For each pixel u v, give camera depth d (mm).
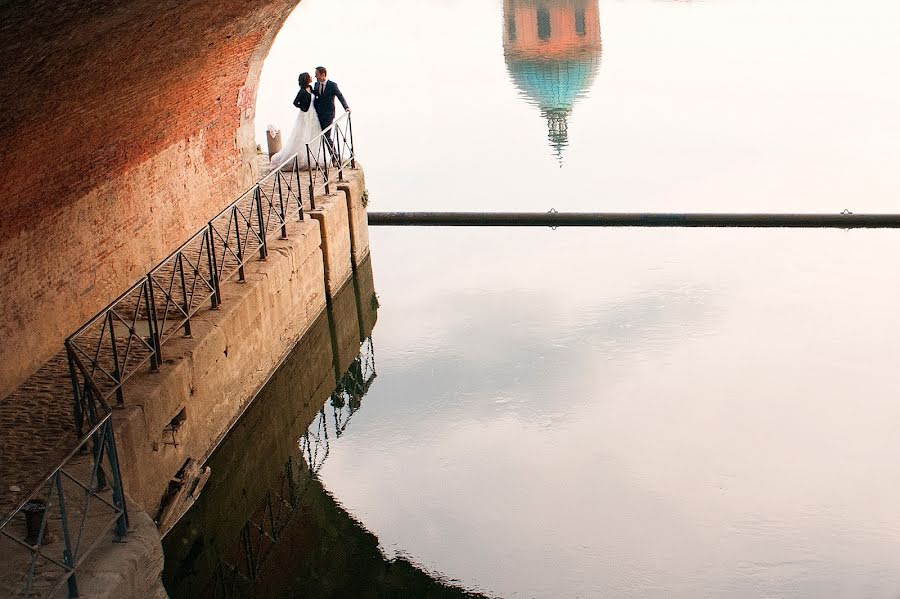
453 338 15297
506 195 21562
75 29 8781
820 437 12266
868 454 11898
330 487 11961
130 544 7742
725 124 26375
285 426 13406
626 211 19984
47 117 9812
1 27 7805
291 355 13922
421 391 13922
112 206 12070
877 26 37719
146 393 9750
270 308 13070
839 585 9852
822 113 26828
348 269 16344
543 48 38062
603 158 24000
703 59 34438
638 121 27234
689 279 16703
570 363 14336
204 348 11016
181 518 10602
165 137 13164
